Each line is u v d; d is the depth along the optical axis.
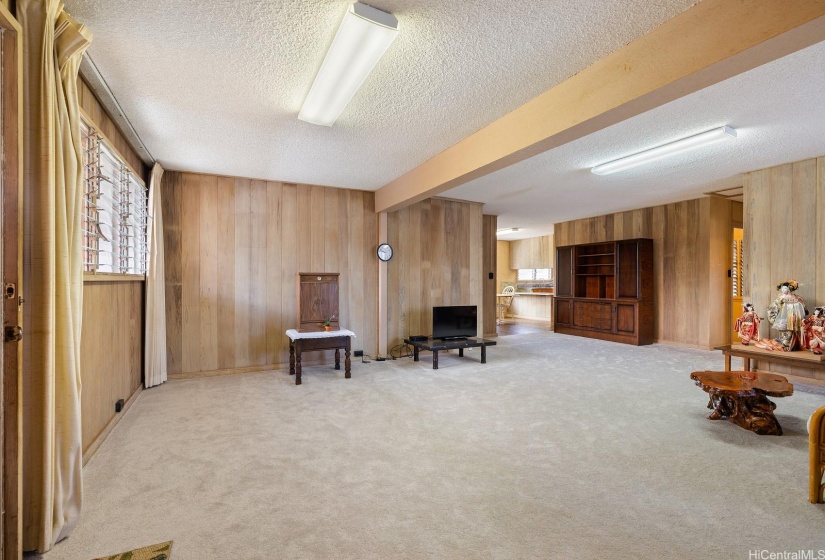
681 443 2.68
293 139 3.47
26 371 1.59
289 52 2.16
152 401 3.59
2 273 1.49
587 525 1.79
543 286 10.69
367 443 2.68
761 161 4.25
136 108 2.83
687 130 3.38
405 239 5.76
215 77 2.42
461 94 2.65
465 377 4.48
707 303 6.25
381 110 2.89
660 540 1.69
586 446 2.63
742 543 1.67
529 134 2.75
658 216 6.90
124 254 3.40
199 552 1.61
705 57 1.79
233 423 3.05
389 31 1.89
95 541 1.68
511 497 2.02
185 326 4.48
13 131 1.51
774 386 2.87
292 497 2.02
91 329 2.53
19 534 1.51
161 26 1.93
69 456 1.73
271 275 4.89
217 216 4.64
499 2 1.77
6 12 1.45
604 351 6.13
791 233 4.29
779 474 2.26
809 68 2.38
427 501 1.99
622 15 1.88
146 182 4.16
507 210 7.25
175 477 2.22
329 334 4.31
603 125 2.42
